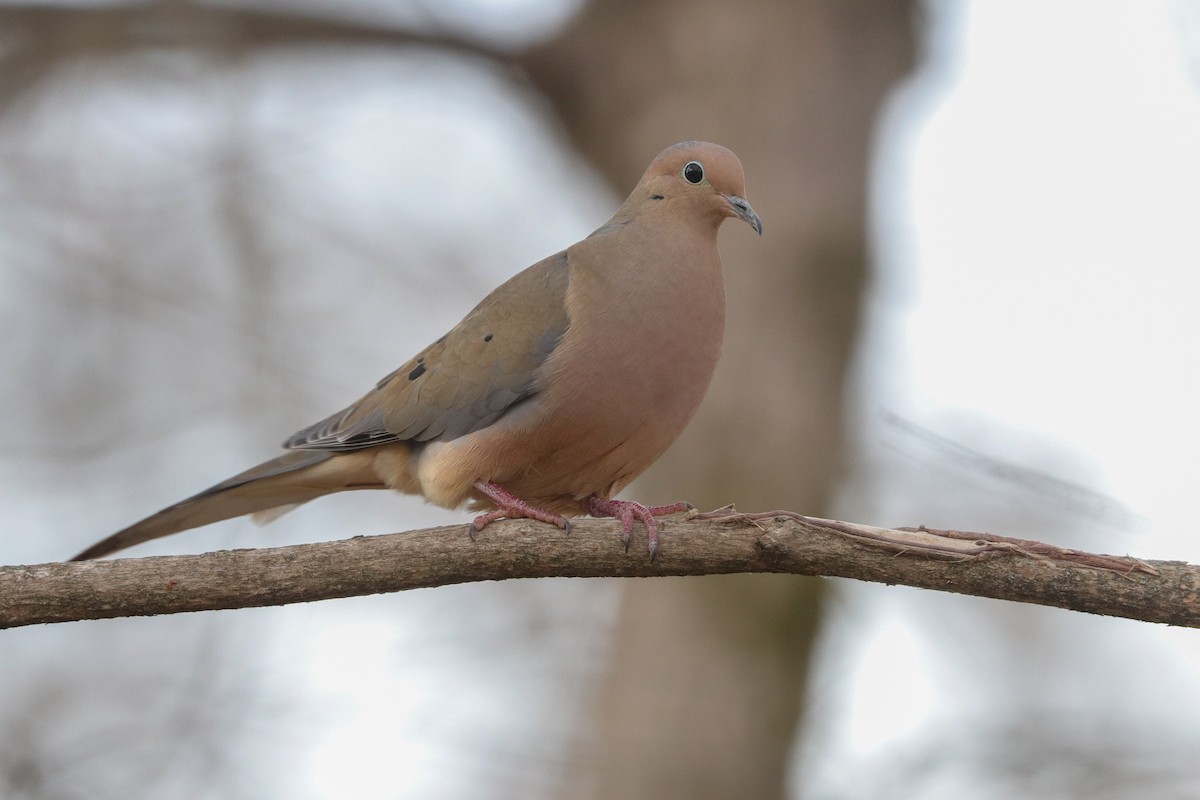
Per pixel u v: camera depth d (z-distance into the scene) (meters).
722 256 13.29
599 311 8.55
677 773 11.76
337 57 15.20
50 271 16.30
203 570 7.14
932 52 14.27
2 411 15.80
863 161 13.66
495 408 8.73
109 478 15.71
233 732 12.53
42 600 7.05
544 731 13.01
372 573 7.25
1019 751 11.70
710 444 12.68
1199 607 6.80
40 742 12.93
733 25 13.73
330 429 9.55
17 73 15.35
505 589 14.38
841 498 13.10
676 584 12.29
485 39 14.13
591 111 14.08
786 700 11.96
